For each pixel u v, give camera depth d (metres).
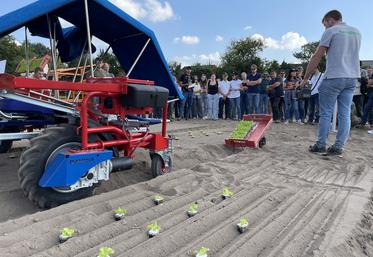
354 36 6.32
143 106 4.42
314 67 6.57
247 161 5.96
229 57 64.94
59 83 3.80
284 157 6.38
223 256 2.61
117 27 5.30
